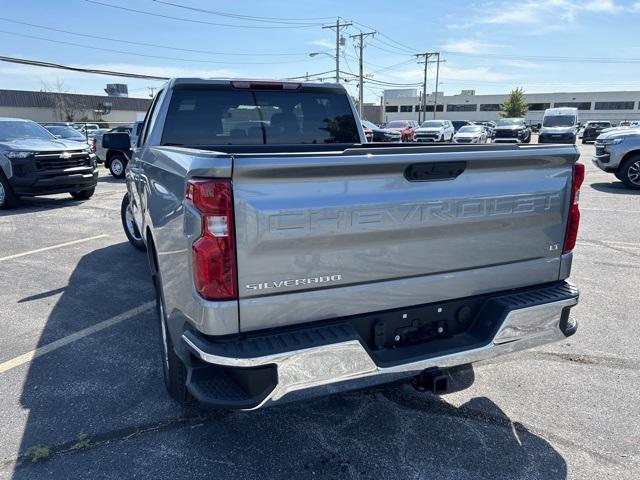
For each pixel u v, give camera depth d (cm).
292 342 218
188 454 265
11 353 380
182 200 229
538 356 374
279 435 281
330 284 228
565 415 299
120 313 459
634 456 262
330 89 446
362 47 4447
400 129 3034
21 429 286
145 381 340
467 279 262
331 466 255
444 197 242
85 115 6234
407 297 248
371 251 232
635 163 1165
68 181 1035
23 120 1113
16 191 992
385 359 242
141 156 408
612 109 8662
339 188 219
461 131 3041
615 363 362
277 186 209
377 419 296
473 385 334
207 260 208
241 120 423
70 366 361
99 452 267
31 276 568
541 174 269
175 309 251
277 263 215
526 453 265
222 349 212
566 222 283
